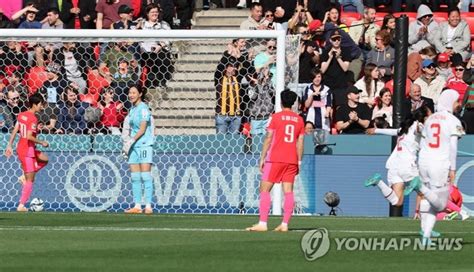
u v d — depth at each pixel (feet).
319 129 232.32
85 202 230.07
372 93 244.01
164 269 119.85
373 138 225.97
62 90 236.43
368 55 258.98
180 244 146.51
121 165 229.04
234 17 290.56
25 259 128.26
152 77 237.86
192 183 228.63
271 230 169.17
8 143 227.81
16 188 231.30
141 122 214.07
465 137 224.33
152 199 228.63
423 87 249.55
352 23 277.23
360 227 176.04
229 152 228.43
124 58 236.63
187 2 282.56
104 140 229.86
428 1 291.58
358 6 286.87
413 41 268.41
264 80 232.12
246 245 145.28
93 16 278.87
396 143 212.84
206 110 236.84
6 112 236.84
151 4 266.16
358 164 226.38
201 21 291.38
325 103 239.50
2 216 197.16
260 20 268.82
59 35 226.79
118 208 229.45
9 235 158.81
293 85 231.30
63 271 117.70
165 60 237.04
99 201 229.66
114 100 236.43
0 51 238.48
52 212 211.41
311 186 226.99
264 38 226.58
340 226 178.40
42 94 235.40
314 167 226.99
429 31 269.03
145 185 215.92
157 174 229.04
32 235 158.92
